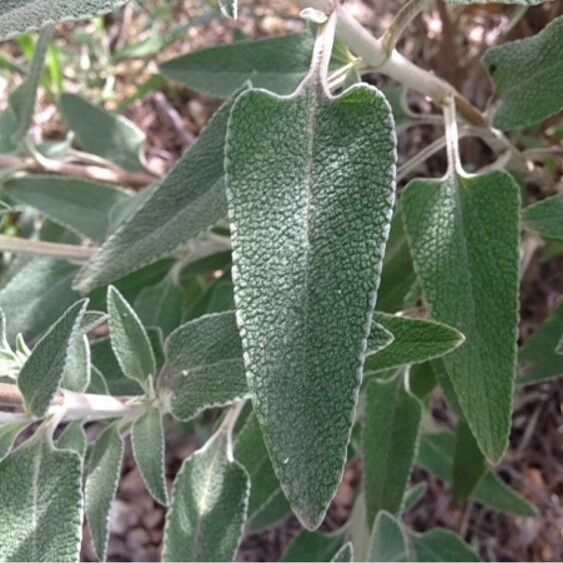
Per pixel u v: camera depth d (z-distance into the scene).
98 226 0.19
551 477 0.25
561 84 0.13
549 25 0.13
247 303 0.08
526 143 0.21
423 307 0.15
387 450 0.15
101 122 0.22
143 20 0.30
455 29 0.23
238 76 0.17
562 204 0.13
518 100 0.14
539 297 0.25
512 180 0.11
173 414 0.13
